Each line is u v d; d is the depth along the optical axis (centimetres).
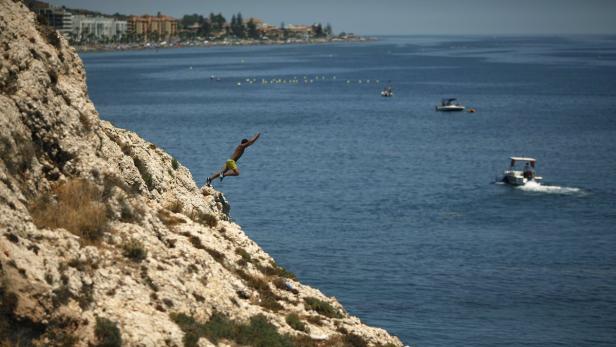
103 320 2903
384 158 19200
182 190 4541
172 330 3108
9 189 3100
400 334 7381
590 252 10250
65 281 2928
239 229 4559
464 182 15825
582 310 8081
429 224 11931
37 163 3384
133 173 4031
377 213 12694
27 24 3772
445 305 8156
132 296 3167
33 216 3167
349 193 14425
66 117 3656
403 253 10144
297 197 13938
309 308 4112
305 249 10262
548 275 9225
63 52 3966
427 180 16050
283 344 3491
